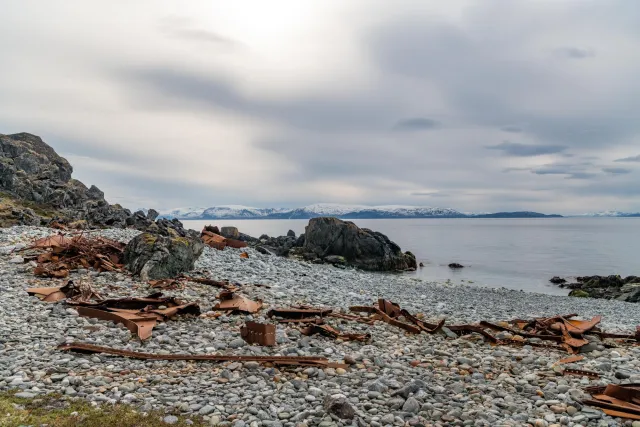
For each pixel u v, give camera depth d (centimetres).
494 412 920
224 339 1332
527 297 3850
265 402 895
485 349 1498
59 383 901
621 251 10106
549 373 1217
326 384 1027
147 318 1388
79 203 6384
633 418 892
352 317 1772
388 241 6538
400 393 982
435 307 2508
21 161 7456
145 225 5744
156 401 861
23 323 1304
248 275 2730
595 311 3169
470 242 13462
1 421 704
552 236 17400
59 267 2150
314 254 6184
